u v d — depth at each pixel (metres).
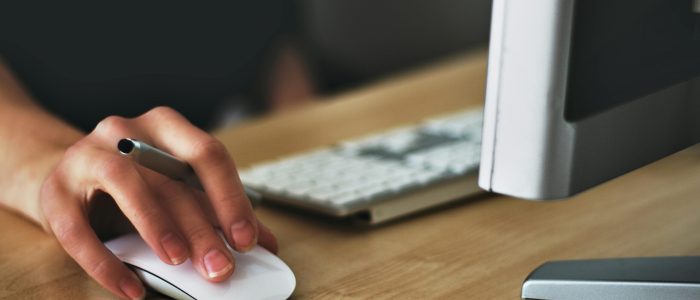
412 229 0.72
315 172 0.82
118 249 0.61
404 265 0.63
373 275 0.61
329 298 0.57
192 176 0.60
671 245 0.64
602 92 0.48
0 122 0.82
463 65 1.53
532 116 0.46
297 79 1.80
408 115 1.16
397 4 1.87
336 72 1.87
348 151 0.90
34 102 0.92
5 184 0.78
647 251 0.63
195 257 0.56
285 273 0.58
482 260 0.64
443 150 0.85
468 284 0.59
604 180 0.48
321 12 1.86
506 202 0.79
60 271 0.64
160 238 0.56
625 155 0.49
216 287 0.55
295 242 0.69
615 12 0.47
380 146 0.90
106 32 1.62
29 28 1.55
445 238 0.69
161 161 0.57
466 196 0.79
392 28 1.87
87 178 0.61
